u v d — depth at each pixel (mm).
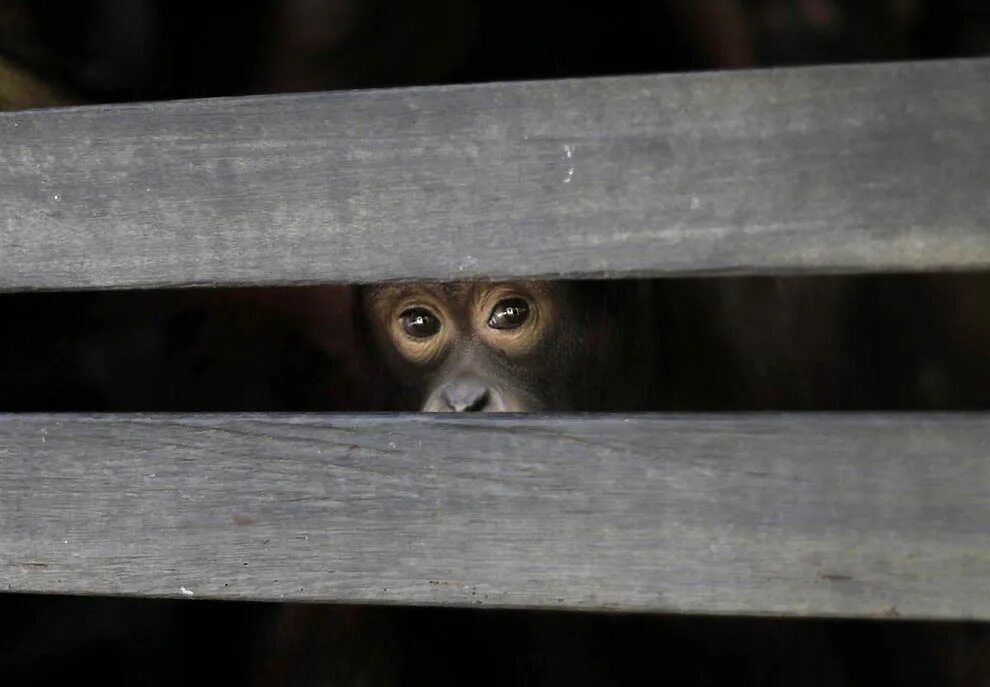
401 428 2475
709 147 2299
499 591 2467
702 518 2371
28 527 2652
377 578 2516
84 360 4480
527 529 2443
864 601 2322
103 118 2537
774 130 2271
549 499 2428
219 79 5055
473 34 4965
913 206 2238
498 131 2375
